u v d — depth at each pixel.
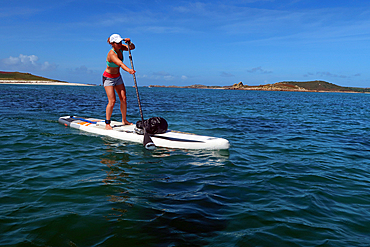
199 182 3.38
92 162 4.09
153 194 2.95
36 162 3.99
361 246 2.06
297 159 4.64
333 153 5.14
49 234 2.08
